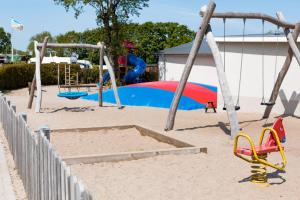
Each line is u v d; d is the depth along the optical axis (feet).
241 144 34.86
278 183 23.29
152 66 139.54
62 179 12.92
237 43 60.70
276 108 57.41
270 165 22.77
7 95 92.07
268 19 42.73
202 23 39.04
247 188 22.15
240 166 26.86
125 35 123.03
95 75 143.95
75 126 44.11
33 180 19.12
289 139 38.42
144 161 27.68
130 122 48.47
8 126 33.76
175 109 42.16
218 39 61.46
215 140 36.63
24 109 62.49
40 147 17.24
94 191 21.25
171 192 21.29
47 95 94.02
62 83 138.21
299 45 56.13
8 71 111.45
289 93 56.34
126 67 123.13
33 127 43.50
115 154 27.55
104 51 66.39
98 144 35.47
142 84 77.92
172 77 98.89
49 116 53.93
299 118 53.26
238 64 61.00
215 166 26.78
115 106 68.90
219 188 22.07
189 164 27.17
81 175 24.26
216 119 52.37
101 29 122.21
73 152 32.14
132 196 20.53
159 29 226.38
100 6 120.37
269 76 58.54
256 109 59.31
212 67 81.71
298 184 23.12
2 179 24.31
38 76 59.72
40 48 60.80
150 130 39.14
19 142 24.72
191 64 40.96
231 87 61.77
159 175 24.48
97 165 26.53
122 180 23.34
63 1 121.19
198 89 71.92
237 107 38.68
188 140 36.40
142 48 213.46
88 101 78.43
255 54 59.41
